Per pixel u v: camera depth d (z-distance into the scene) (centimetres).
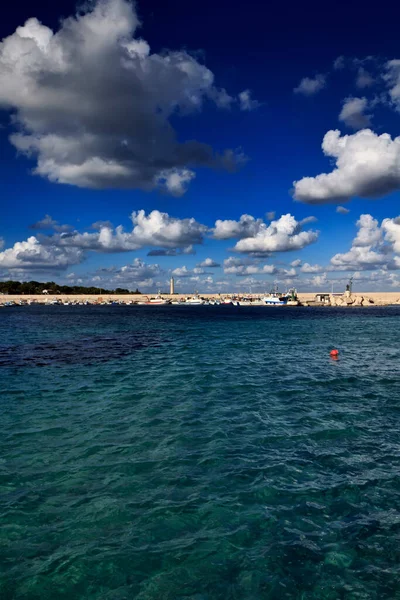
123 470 1045
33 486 956
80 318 8788
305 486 966
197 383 2070
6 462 1091
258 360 2831
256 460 1114
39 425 1407
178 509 859
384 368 2547
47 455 1141
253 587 643
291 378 2214
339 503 889
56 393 1861
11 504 873
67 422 1439
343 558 709
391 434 1333
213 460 1111
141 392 1880
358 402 1727
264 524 808
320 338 4469
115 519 821
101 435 1305
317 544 747
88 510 852
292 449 1196
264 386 2014
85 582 653
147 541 753
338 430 1366
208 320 8069
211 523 810
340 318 9100
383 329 5838
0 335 4700
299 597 624
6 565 689
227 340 4194
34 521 812
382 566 692
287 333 5081
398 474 1034
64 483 972
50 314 11038
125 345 3716
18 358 2902
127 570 678
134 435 1306
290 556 714
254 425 1412
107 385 2025
